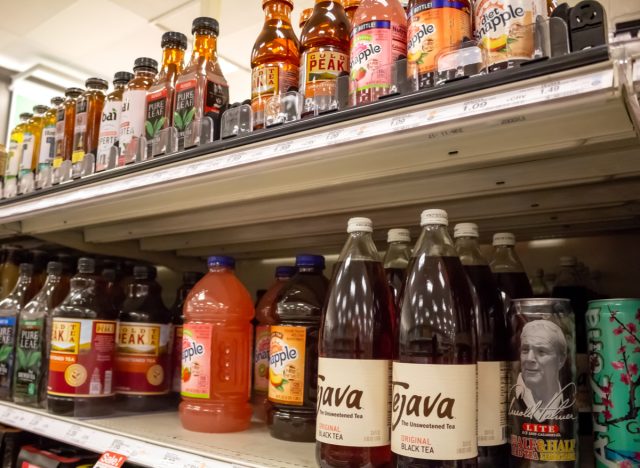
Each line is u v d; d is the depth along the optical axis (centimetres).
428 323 76
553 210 115
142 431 115
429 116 70
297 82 116
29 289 162
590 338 81
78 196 124
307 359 109
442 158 85
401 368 76
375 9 94
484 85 67
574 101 60
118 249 195
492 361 85
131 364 143
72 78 340
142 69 138
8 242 206
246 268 209
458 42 82
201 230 171
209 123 108
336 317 85
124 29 283
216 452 97
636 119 64
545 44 71
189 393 117
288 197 126
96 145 149
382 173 94
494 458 81
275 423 111
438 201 119
